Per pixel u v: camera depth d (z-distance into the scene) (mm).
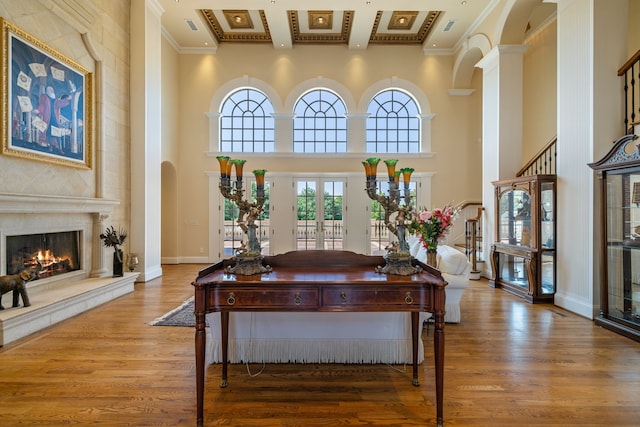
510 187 5301
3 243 3514
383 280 2037
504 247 5355
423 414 2109
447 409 2154
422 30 8000
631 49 5480
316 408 2180
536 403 2217
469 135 8453
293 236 8383
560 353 2982
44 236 4164
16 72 3602
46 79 4008
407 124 8617
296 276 2174
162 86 7477
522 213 5051
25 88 3713
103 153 5031
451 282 3732
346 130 8539
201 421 1960
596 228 3926
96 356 2906
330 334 2818
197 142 8320
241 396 2318
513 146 5840
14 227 3643
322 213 8414
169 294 5012
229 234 8375
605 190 3605
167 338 3314
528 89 7559
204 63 8328
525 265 4836
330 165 8422
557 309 4336
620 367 2715
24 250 3900
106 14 5145
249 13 7305
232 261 2492
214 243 8312
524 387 2418
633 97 3777
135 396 2293
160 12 6340
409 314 2803
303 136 8570
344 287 2000
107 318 3908
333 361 2807
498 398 2277
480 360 2852
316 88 8461
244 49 8383
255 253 2305
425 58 8453
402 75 8453
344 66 8430
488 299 4840
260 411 2143
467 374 2611
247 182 8383
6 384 2436
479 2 6316
